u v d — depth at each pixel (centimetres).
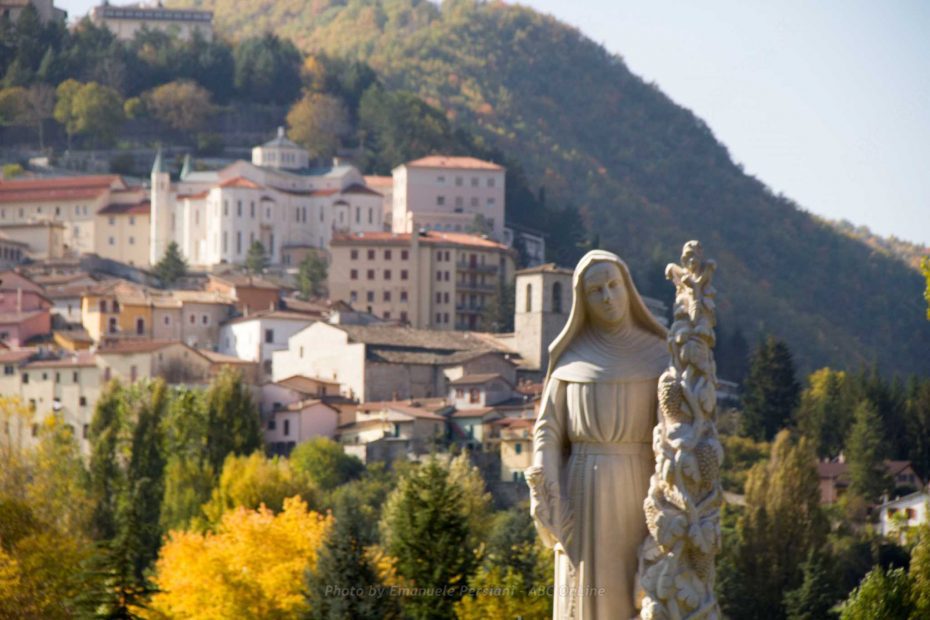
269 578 13862
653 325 3647
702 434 3484
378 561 10738
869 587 9188
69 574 10169
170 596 13738
